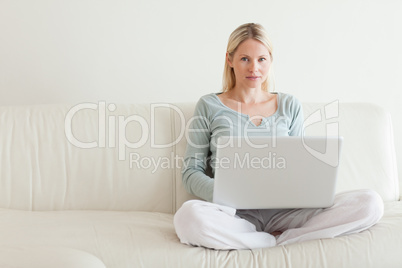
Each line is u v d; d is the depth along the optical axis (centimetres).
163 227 166
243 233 152
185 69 250
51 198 200
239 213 174
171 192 205
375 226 159
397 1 262
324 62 259
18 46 241
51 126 206
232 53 203
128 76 247
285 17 255
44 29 242
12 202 198
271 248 150
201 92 252
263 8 254
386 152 218
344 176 211
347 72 260
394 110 265
